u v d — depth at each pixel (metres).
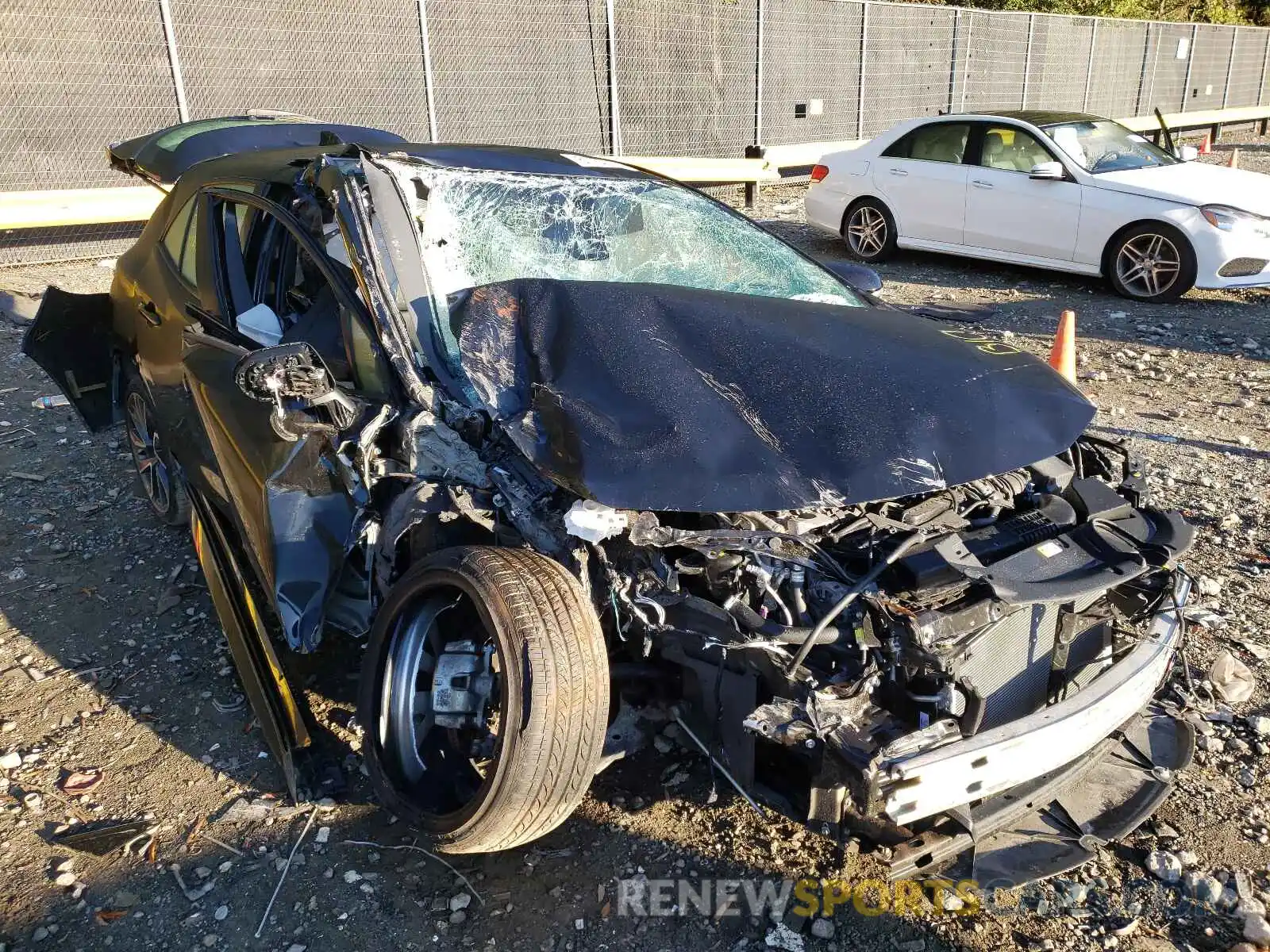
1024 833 2.70
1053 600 2.35
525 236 3.52
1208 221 8.39
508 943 2.44
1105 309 8.70
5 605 3.92
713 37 14.09
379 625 2.70
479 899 2.57
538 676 2.30
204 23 10.23
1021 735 2.33
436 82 11.90
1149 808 2.75
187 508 4.40
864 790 2.19
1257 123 24.58
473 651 2.63
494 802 2.35
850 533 2.52
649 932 2.47
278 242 3.66
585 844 2.74
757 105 14.94
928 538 2.47
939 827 2.52
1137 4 26.09
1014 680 2.52
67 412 5.96
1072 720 2.42
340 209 3.13
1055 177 9.07
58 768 3.04
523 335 3.05
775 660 2.32
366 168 3.26
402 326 2.96
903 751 2.22
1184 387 6.61
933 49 17.05
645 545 2.38
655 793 2.92
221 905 2.54
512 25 12.28
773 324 3.09
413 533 2.94
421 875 2.64
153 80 10.09
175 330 3.93
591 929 2.48
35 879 2.62
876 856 2.66
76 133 9.76
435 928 2.48
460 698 2.59
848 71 15.96
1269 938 2.41
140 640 3.71
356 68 11.31
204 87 10.41
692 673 2.57
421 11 11.40
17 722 3.25
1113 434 5.75
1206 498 4.83
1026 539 2.60
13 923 2.48
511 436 2.67
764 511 2.37
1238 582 4.04
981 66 17.91
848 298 3.90
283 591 2.86
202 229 4.02
